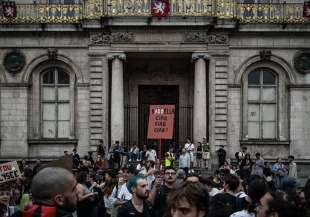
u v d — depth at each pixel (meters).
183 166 39.72
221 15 43.62
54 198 6.58
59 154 44.41
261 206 9.21
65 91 44.81
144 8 43.47
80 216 14.16
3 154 44.19
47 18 44.12
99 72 44.09
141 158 41.66
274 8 44.66
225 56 44.06
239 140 44.12
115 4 43.62
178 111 47.44
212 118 44.06
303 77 44.41
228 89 44.25
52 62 44.69
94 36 43.94
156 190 15.47
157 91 47.75
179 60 47.09
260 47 44.44
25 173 21.27
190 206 6.56
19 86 44.34
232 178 14.14
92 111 44.12
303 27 44.12
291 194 8.37
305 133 44.22
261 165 36.06
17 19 44.00
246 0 46.72
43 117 44.88
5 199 13.12
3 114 44.31
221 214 12.09
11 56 44.44
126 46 43.72
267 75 44.91
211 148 43.88
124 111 47.19
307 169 43.97
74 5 44.59
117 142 41.50
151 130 28.09
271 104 44.75
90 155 40.41
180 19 43.19
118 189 20.16
